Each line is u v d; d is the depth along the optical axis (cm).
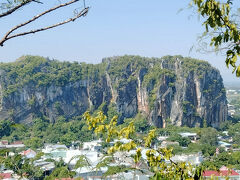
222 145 15275
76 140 17975
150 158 740
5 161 1202
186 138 15162
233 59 643
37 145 16125
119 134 711
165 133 19538
